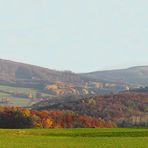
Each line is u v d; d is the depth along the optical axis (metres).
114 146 73.19
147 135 101.62
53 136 100.31
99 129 123.69
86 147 71.44
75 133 108.06
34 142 81.38
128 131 111.69
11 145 73.81
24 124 172.88
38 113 196.62
